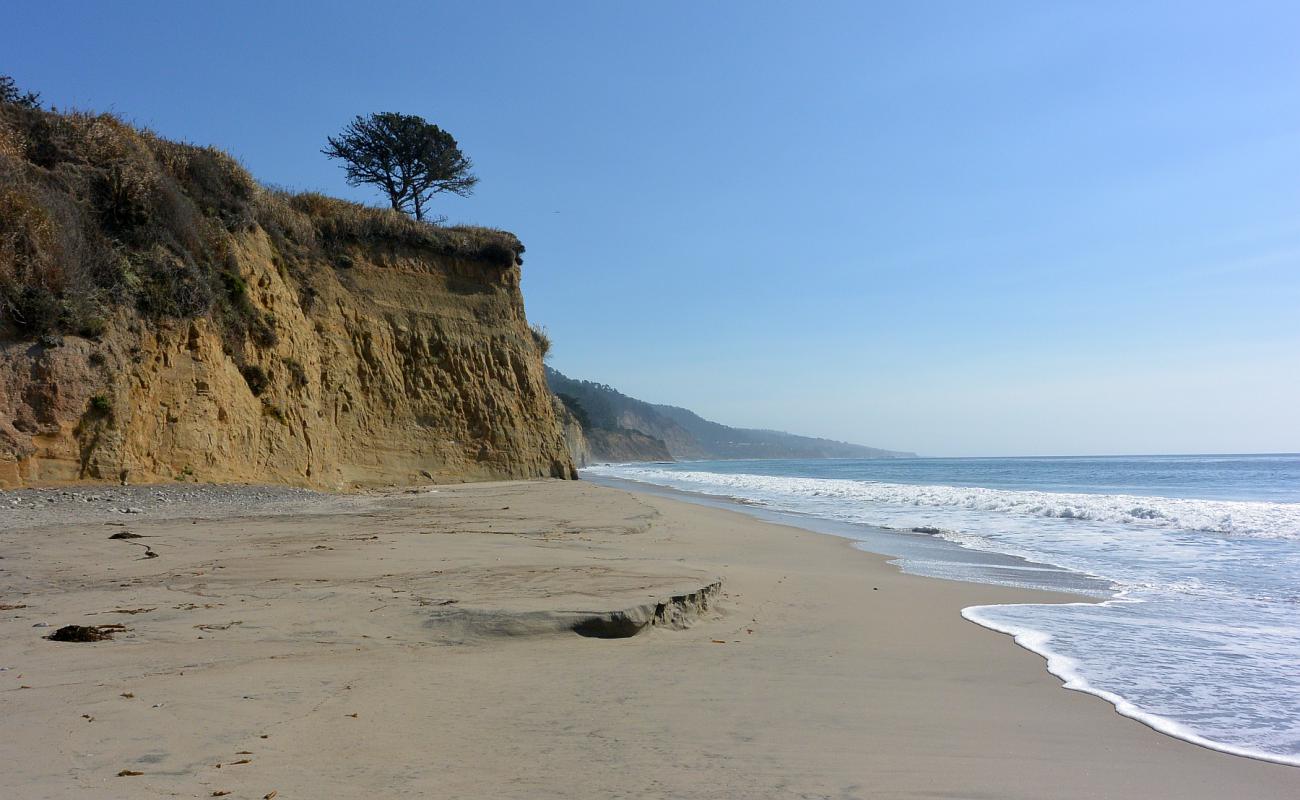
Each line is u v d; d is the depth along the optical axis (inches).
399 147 1589.6
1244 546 579.5
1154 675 235.8
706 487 1633.9
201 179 824.3
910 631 287.4
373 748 145.9
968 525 754.8
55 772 127.4
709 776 140.6
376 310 1173.7
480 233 1370.6
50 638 215.2
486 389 1263.5
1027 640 279.1
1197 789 150.6
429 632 232.7
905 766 152.4
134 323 649.0
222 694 171.8
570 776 137.2
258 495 661.3
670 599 268.5
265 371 826.8
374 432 1097.4
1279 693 218.4
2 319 562.3
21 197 591.5
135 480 617.9
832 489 1439.5
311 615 243.8
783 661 232.5
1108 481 1911.9
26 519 456.4
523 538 461.4
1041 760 161.8
